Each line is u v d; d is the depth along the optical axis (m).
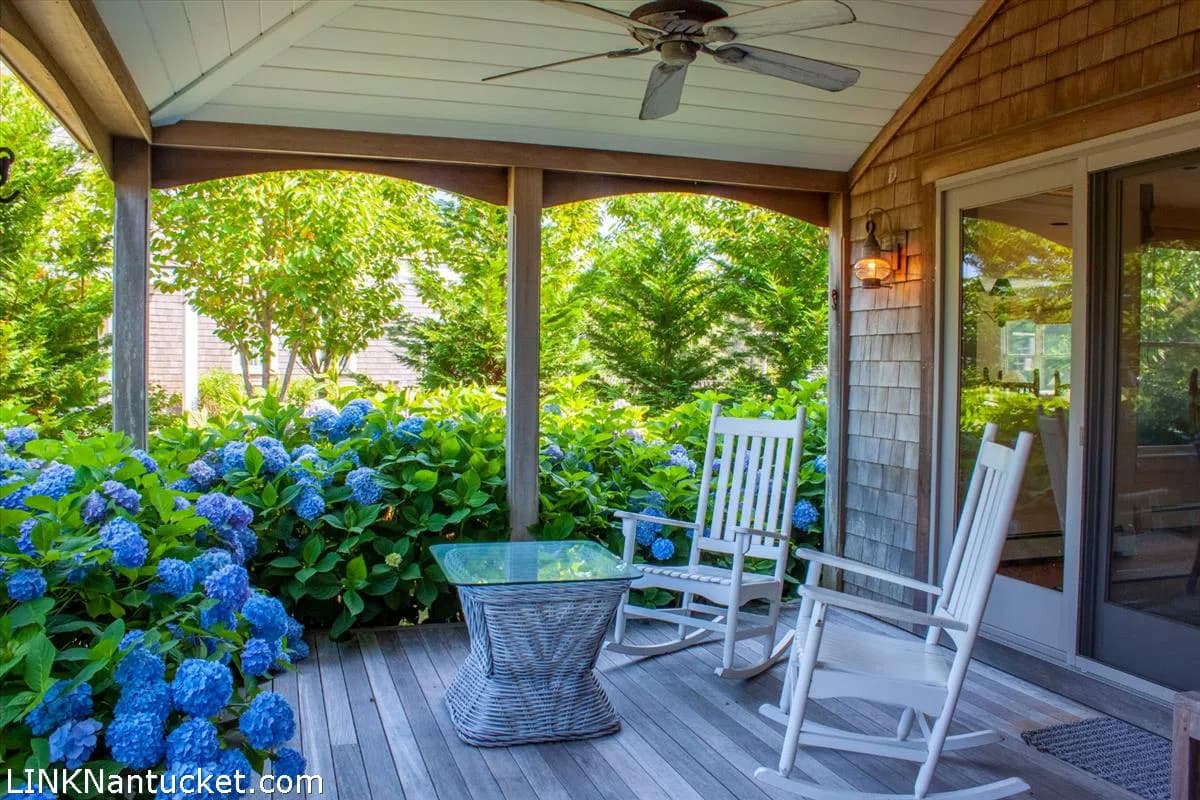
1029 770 2.80
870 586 4.74
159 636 2.12
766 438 3.94
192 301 7.73
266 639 2.38
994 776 2.75
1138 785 2.69
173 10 2.92
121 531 2.22
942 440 4.29
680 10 2.75
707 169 4.68
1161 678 3.13
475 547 3.45
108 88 3.09
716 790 2.63
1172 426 3.10
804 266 10.27
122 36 2.95
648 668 3.74
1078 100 3.47
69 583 2.22
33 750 1.87
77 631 2.31
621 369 9.78
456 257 9.87
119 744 1.87
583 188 4.57
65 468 2.64
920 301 4.37
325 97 3.95
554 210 10.13
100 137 3.61
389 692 3.40
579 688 3.04
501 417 4.86
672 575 3.67
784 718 3.13
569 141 4.42
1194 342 3.02
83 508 2.48
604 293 10.02
